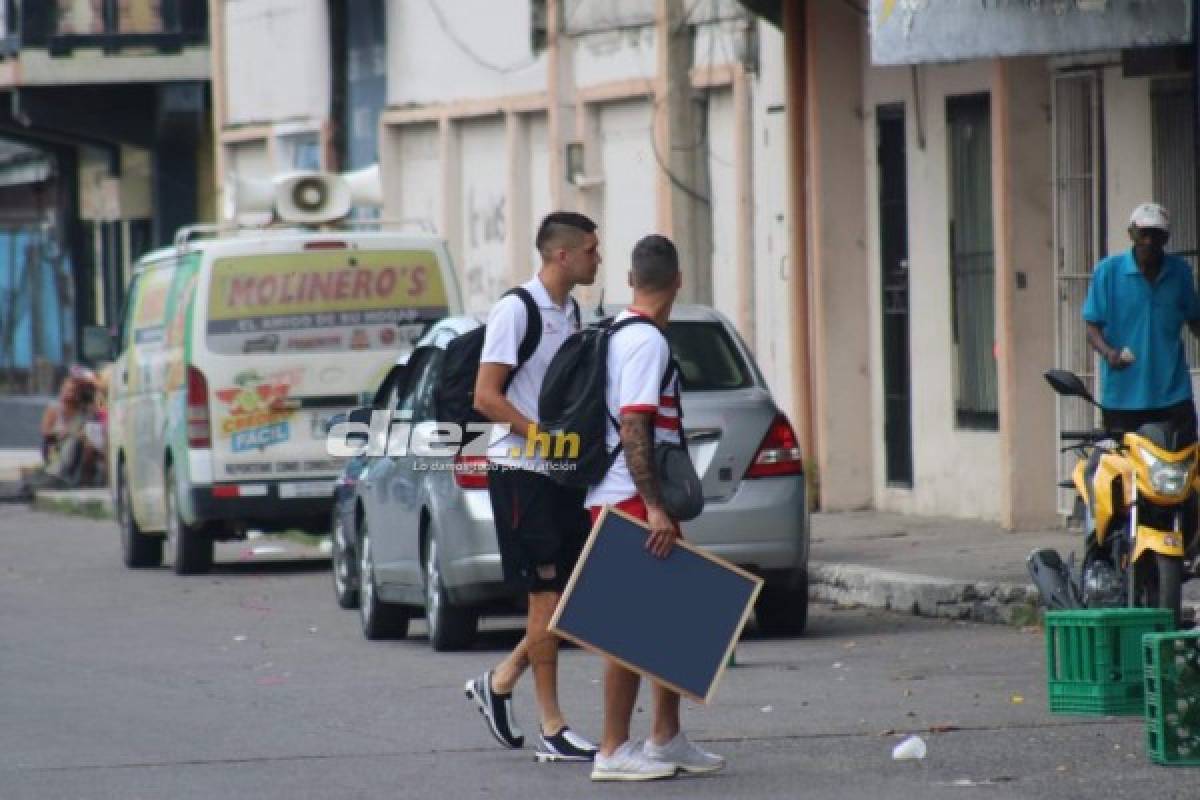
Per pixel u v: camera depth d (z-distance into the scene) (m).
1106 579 36.62
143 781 30.03
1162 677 28.91
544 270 31.36
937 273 58.03
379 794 28.70
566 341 29.33
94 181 112.25
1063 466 53.56
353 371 57.59
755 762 30.20
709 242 68.25
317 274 57.56
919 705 34.62
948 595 45.41
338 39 90.38
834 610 47.78
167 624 48.59
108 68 100.81
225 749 32.34
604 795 28.25
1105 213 51.72
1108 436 37.06
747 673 38.66
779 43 63.69
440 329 43.97
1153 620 32.62
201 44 101.44
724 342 44.03
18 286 120.62
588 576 28.34
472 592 41.34
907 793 27.81
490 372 30.83
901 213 59.53
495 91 79.06
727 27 65.75
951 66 57.06
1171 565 35.12
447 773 30.06
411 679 39.12
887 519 58.53
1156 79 49.78
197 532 58.78
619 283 72.75
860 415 61.22
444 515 41.53
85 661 42.56
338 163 90.88
